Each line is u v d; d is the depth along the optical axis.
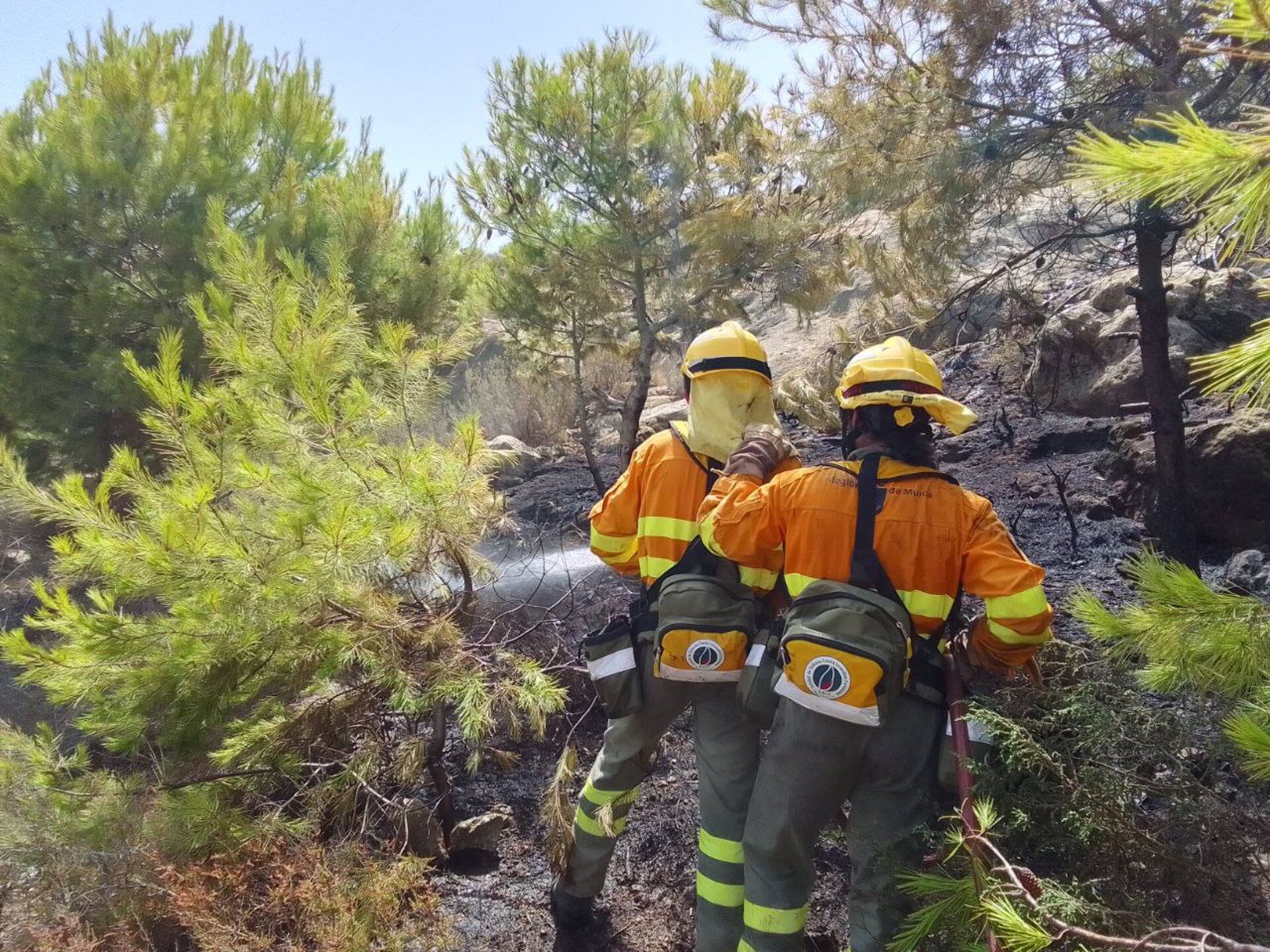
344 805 3.55
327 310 4.08
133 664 3.56
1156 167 1.27
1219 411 5.73
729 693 2.72
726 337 2.89
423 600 4.08
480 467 3.97
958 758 2.33
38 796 3.42
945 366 8.29
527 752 4.41
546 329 8.22
